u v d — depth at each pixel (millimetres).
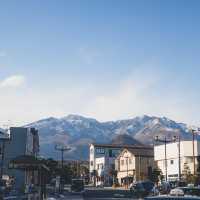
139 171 111250
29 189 35094
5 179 56125
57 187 57125
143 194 51594
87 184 137500
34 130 82875
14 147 70750
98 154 142000
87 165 156500
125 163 117812
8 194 39875
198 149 92688
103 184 126375
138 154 112688
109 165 136375
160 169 99188
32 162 26344
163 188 64625
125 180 115875
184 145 94562
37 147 93875
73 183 77750
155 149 107750
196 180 78688
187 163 92500
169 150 100750
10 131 71625
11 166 26719
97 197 35688
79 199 47969
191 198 9797
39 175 29703
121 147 140625
